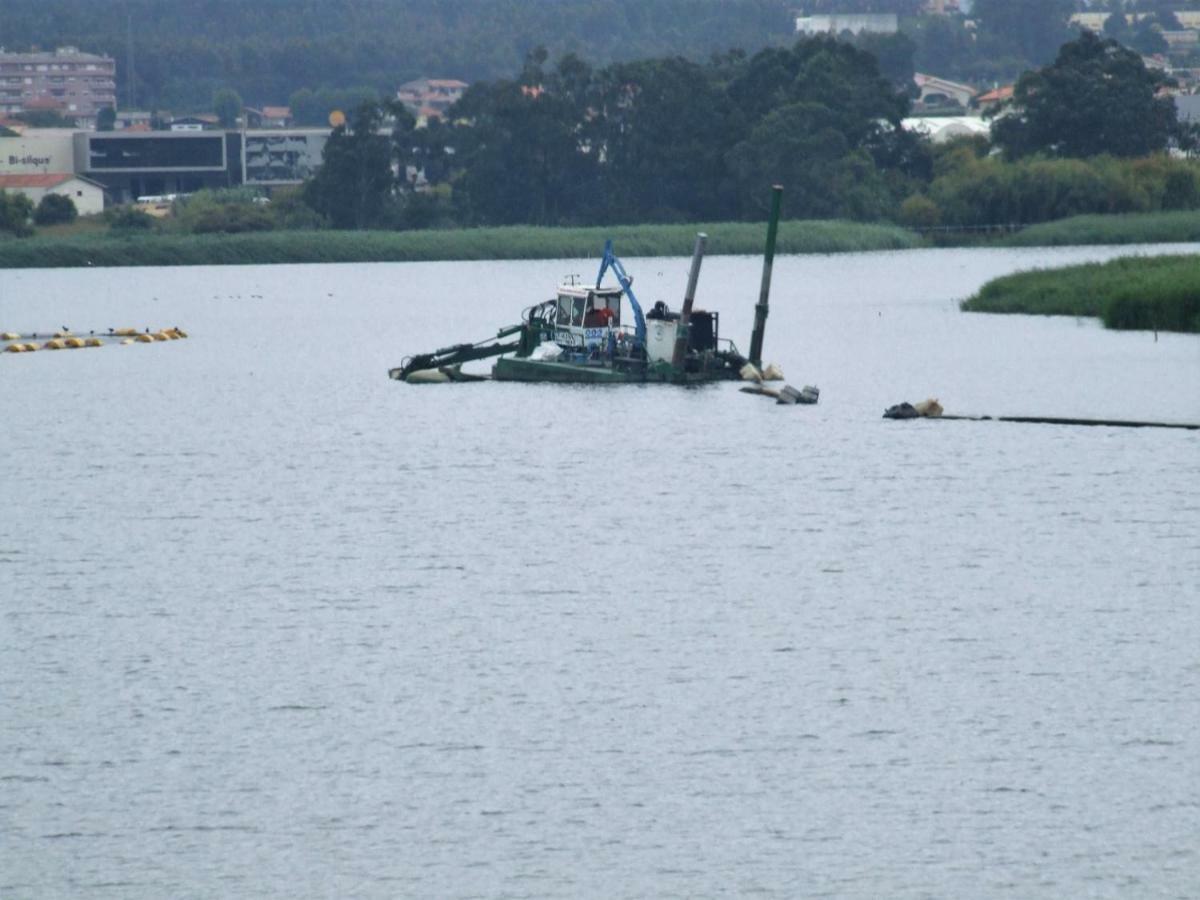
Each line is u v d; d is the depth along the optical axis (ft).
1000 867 408.46
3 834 427.74
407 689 513.86
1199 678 512.22
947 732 476.54
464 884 404.57
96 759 466.70
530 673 525.75
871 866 409.49
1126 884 401.08
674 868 409.90
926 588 612.29
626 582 627.46
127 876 409.08
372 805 440.04
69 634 571.28
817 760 461.78
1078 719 483.92
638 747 470.39
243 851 419.54
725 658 537.24
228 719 492.54
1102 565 640.17
